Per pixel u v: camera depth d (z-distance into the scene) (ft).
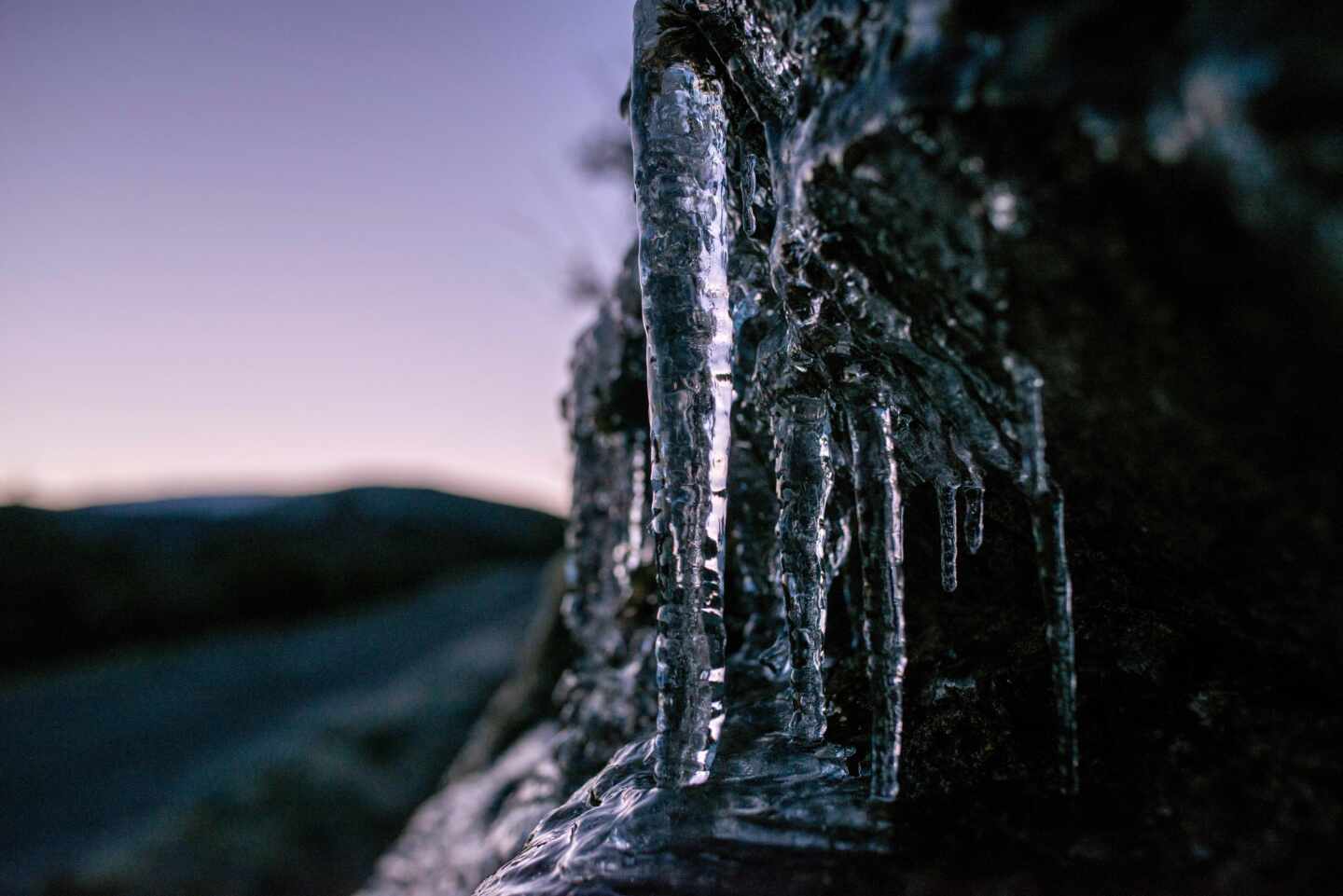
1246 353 0.83
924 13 0.91
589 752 2.16
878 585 1.18
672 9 1.28
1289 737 1.03
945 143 0.87
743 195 1.36
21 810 10.44
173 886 6.75
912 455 1.24
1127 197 0.81
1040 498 1.03
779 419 1.37
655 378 1.28
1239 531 0.99
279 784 7.90
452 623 23.47
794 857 1.11
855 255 1.02
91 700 16.79
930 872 1.04
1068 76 0.81
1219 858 0.95
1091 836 1.02
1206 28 0.77
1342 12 0.73
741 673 1.68
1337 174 0.73
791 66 1.15
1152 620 1.22
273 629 24.20
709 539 1.26
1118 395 0.94
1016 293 0.92
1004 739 1.20
